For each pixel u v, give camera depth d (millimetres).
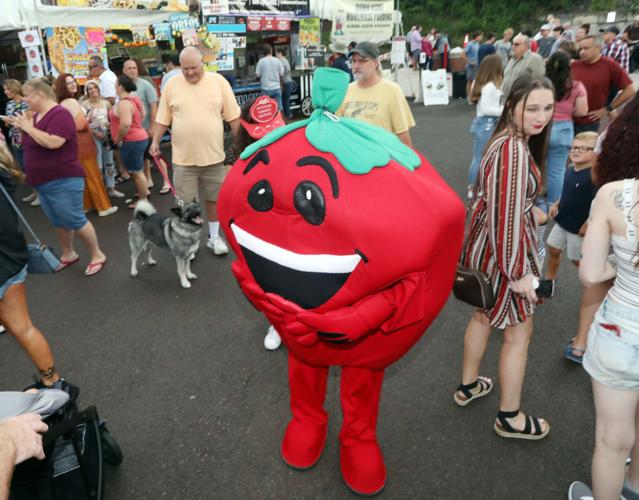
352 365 1996
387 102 3752
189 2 8969
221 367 3422
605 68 5156
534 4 34125
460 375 3229
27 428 1633
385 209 1605
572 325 3707
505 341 2555
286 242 1758
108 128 6906
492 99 5629
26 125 4145
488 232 2182
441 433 2756
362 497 2383
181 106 4457
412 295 1668
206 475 2551
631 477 2221
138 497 2439
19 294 2795
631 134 1709
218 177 4766
